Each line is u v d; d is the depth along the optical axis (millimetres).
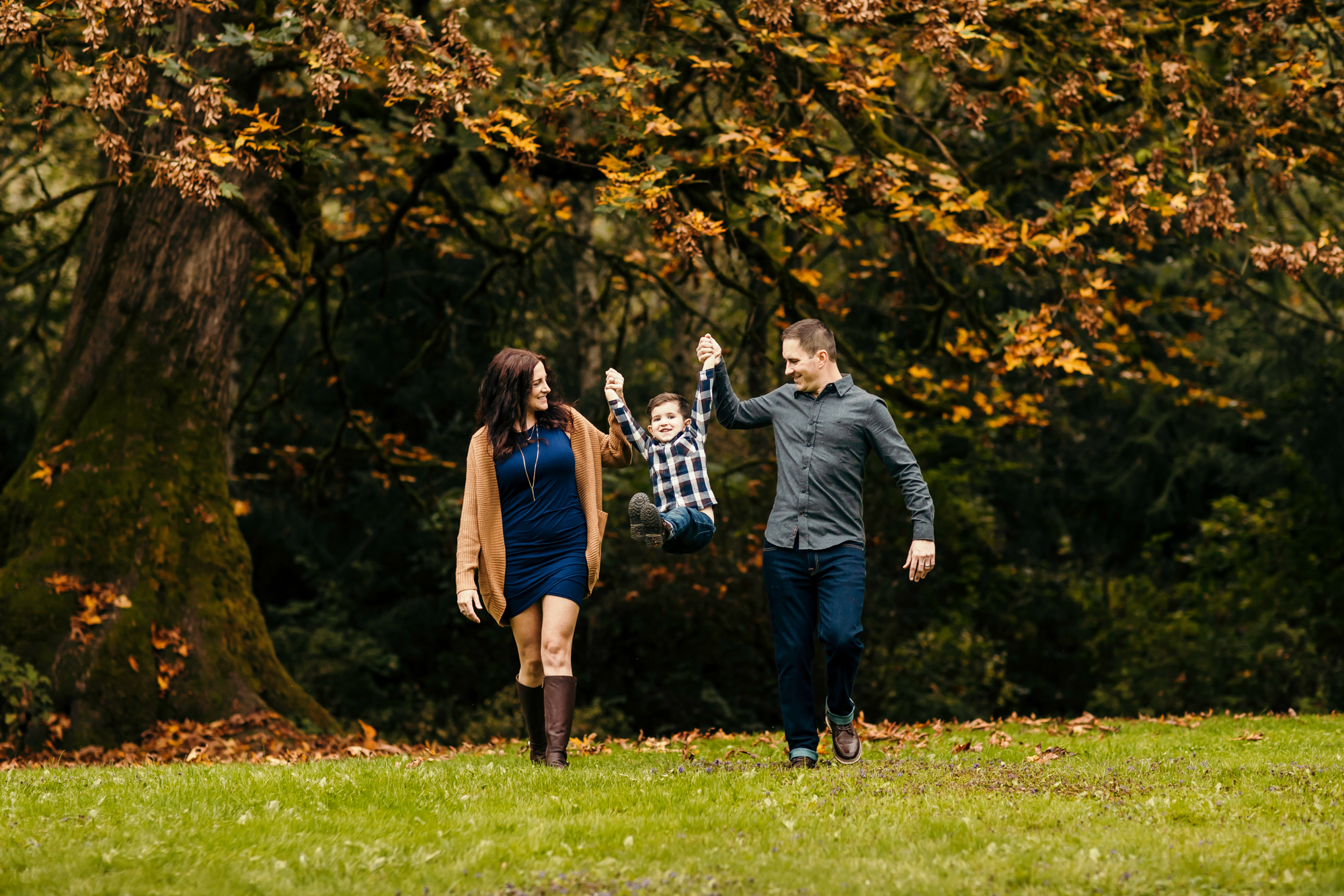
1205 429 22484
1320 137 10977
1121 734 8023
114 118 10672
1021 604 21328
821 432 5555
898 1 9594
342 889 3621
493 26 16578
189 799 4871
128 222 10828
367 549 22672
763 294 13711
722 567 18266
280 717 10453
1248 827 4145
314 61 7762
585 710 18266
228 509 11109
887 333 18438
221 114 8039
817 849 3949
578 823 4332
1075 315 10562
